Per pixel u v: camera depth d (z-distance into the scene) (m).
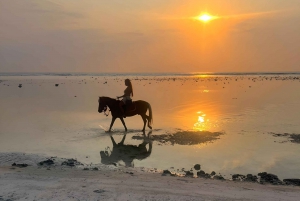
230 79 86.62
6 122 19.72
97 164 11.08
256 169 10.47
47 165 10.77
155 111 24.22
